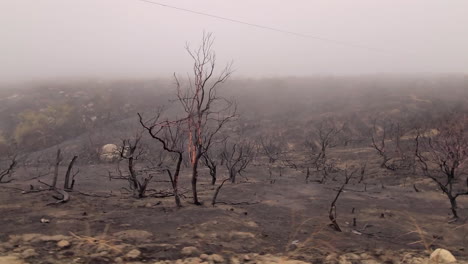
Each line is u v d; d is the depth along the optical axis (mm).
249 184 13680
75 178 14945
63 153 29734
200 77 8023
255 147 27953
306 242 5852
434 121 27672
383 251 5461
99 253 4406
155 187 12656
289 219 7930
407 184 13664
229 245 5352
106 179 14773
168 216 7008
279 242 5887
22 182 12867
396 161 17766
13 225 5754
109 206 7992
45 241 4828
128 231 5590
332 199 11008
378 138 27828
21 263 3844
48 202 8078
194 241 5309
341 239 6324
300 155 24281
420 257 5156
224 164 20141
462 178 13305
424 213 9258
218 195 11000
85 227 5801
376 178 15391
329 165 18828
